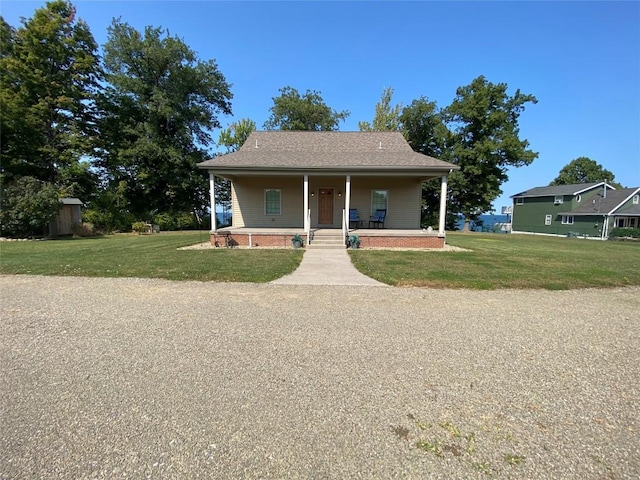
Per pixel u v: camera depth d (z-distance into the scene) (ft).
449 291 19.26
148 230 73.92
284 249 37.37
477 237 69.36
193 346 11.25
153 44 82.23
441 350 11.08
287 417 7.33
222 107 98.07
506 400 8.13
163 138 84.89
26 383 8.73
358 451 6.29
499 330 13.07
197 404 7.82
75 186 71.97
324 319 14.16
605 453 6.25
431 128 100.01
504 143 89.56
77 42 71.36
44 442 6.42
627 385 8.93
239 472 5.73
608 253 40.86
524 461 6.03
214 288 19.52
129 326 13.20
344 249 37.65
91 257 30.71
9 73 63.72
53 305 16.08
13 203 52.21
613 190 113.29
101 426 6.95
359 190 50.24
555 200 117.50
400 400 8.07
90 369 9.57
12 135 62.75
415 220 50.29
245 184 50.24
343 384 8.80
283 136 54.85
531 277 22.90
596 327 13.60
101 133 78.64
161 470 5.74
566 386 8.85
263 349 11.02
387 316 14.62
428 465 5.92
